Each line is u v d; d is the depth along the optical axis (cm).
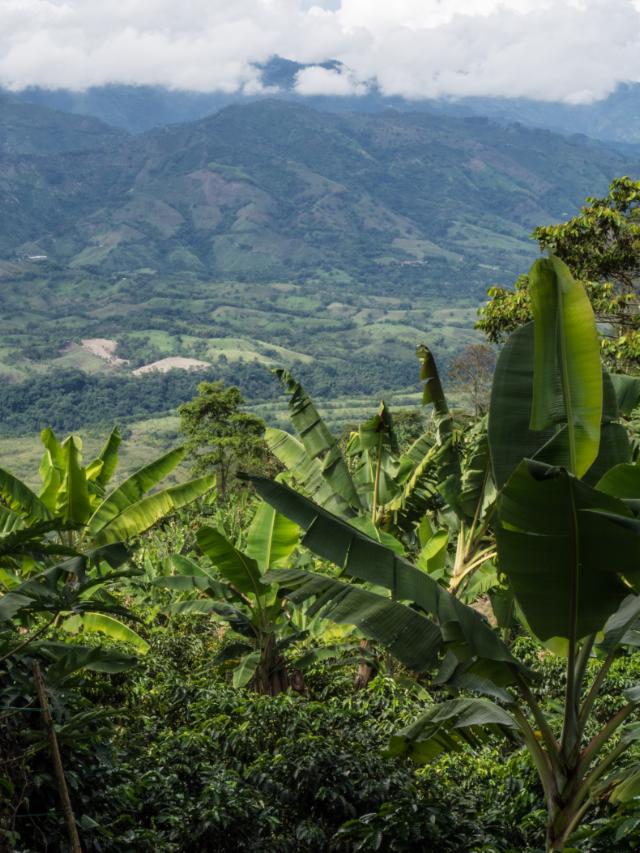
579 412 529
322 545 542
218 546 1071
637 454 698
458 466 1148
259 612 1155
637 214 2123
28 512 1157
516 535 461
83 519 1206
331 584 552
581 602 473
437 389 1176
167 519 2289
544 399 530
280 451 1271
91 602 546
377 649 1250
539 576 471
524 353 604
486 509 1031
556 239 2128
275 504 552
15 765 462
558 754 530
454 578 1098
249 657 1154
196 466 4675
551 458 534
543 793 622
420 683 1224
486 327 2127
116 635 1151
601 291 2041
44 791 483
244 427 4756
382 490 1348
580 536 450
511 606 904
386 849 568
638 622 576
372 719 824
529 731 543
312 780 635
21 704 491
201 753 690
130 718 839
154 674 1050
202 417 4731
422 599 523
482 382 5428
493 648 519
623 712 525
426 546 1156
